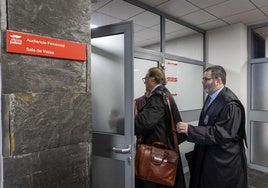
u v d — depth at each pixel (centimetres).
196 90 402
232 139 159
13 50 103
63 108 123
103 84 183
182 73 372
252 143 387
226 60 390
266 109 372
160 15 320
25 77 108
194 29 388
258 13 327
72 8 128
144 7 291
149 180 172
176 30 381
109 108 181
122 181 178
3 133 100
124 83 167
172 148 181
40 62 114
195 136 164
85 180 133
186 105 379
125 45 165
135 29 346
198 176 178
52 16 119
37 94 112
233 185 163
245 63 386
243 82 381
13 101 103
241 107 167
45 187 115
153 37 352
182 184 180
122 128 174
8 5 102
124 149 163
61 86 123
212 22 368
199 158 178
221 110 167
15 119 104
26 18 108
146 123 169
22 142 106
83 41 134
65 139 123
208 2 287
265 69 374
